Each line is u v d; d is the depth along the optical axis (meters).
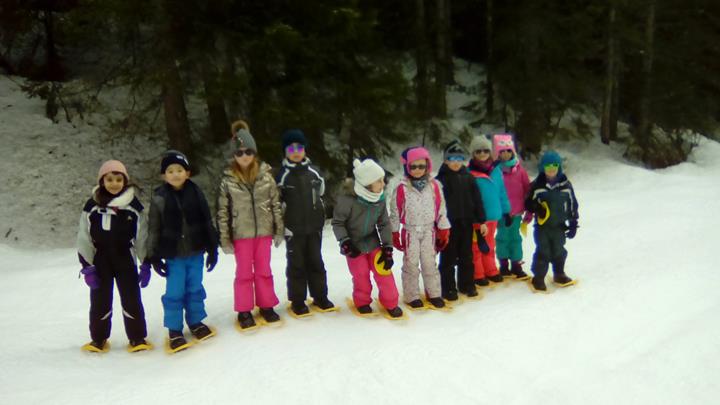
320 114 9.45
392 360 3.85
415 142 14.04
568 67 14.45
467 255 5.16
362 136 10.70
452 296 5.13
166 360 4.06
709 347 3.93
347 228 4.68
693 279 5.39
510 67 14.18
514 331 4.37
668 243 6.79
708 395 3.37
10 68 13.47
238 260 4.52
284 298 5.40
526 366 3.81
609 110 15.64
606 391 3.45
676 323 4.43
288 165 4.64
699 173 14.30
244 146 4.34
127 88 13.02
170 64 8.63
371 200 4.52
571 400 3.36
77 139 11.57
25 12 12.02
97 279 4.19
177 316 4.27
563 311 4.77
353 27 9.10
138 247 4.20
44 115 11.95
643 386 3.50
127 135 11.80
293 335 4.32
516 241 5.70
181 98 10.00
